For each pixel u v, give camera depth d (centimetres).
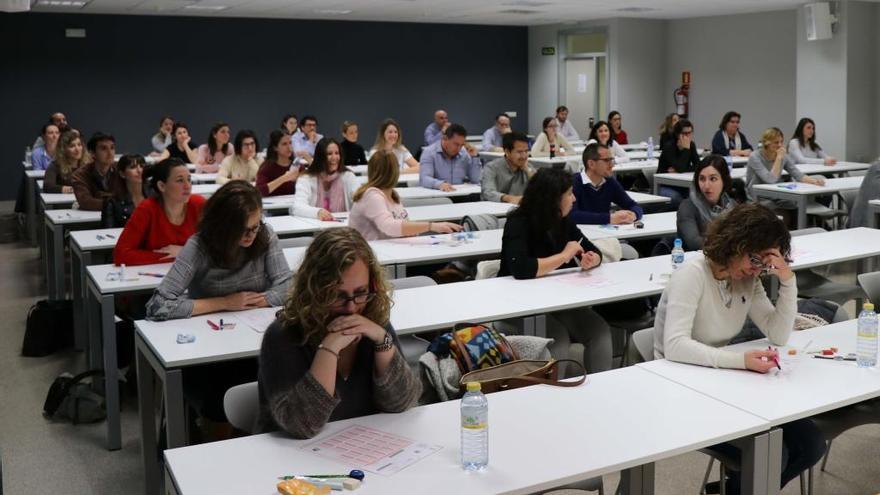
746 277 307
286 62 1540
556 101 1712
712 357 286
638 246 596
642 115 1639
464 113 1711
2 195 1363
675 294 300
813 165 980
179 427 305
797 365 290
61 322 559
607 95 1609
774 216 293
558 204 420
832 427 311
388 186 522
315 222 586
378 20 1588
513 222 424
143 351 336
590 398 262
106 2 1220
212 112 1494
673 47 1628
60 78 1381
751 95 1495
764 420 243
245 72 1510
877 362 292
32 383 504
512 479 209
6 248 947
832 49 1252
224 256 359
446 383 299
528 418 248
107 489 370
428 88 1667
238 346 315
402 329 334
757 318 313
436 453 224
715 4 1315
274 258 375
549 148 1122
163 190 451
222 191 356
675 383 274
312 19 1545
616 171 975
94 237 538
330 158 628
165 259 451
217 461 221
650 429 238
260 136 1536
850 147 1255
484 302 375
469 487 205
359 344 251
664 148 938
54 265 643
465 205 656
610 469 216
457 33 1683
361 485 206
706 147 1594
